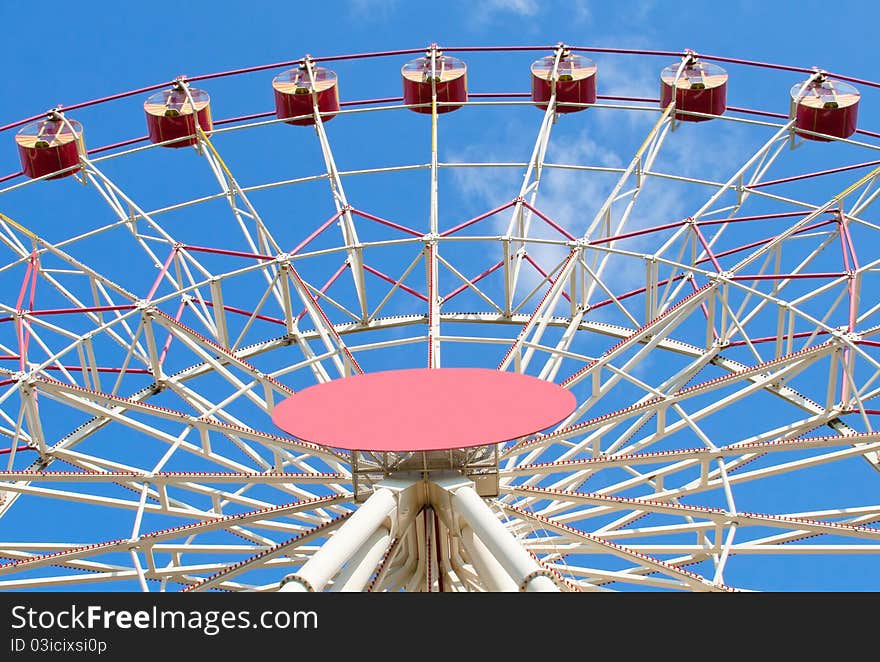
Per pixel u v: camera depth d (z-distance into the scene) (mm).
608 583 28203
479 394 22938
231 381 27078
